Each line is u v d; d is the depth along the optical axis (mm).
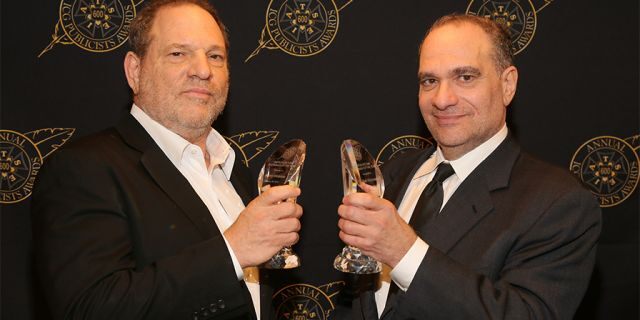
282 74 2424
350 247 1729
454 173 1867
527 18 2428
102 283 1466
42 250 1551
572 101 2436
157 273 1477
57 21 2344
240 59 2410
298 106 2430
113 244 1537
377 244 1508
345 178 1677
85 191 1578
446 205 1761
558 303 1567
